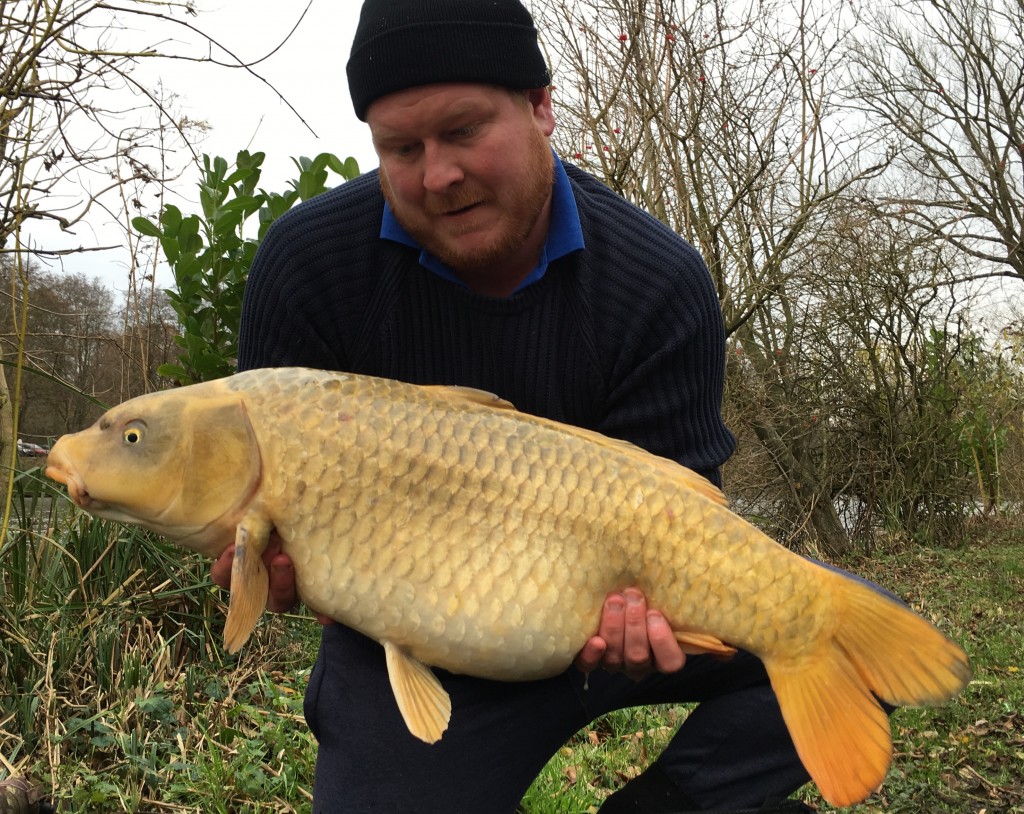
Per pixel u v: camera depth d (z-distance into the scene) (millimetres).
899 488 9305
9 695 2803
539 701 1850
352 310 1815
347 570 1504
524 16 1630
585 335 1814
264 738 2789
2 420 3367
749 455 8320
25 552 3133
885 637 1584
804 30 7191
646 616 1581
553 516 1546
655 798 1879
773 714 1843
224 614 3508
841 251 8656
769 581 1580
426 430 1539
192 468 1495
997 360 10695
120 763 2562
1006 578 7133
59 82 3217
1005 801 2840
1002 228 11391
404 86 1549
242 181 4074
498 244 1672
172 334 4258
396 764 1772
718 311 1964
